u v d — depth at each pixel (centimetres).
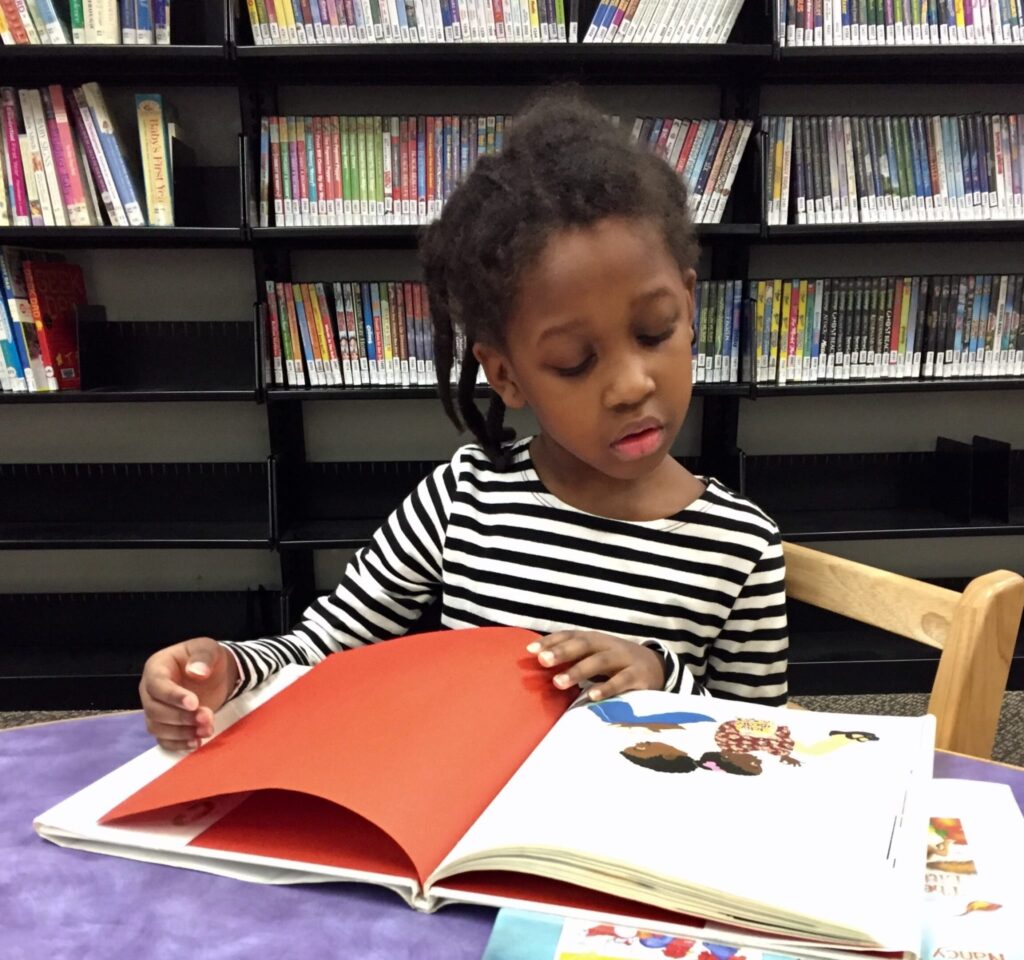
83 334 185
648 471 69
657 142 176
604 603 80
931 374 188
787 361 185
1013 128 177
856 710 186
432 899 41
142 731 63
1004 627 65
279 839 45
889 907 36
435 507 89
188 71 179
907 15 167
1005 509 192
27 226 170
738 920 36
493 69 181
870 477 210
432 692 56
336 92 193
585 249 62
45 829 47
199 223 191
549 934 37
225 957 38
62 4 165
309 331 181
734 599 81
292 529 196
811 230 171
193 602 212
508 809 43
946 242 202
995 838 45
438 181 174
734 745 50
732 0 163
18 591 216
